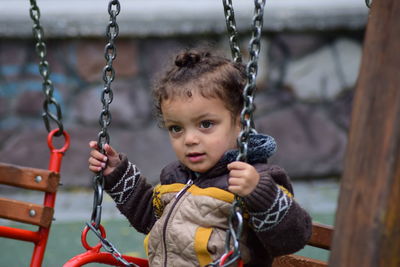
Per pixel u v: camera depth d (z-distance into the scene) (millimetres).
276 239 2512
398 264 2135
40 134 6828
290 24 6785
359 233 2164
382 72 2127
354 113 2203
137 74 6824
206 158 2699
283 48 6875
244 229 2660
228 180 2521
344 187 2217
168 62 3023
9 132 6809
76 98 6824
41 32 3027
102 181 2889
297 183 6879
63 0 6949
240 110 2771
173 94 2709
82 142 6844
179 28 6711
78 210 6125
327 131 6945
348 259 2189
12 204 3014
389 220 2115
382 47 2131
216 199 2656
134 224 3031
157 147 6883
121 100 6836
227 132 2715
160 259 2732
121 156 3008
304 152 6938
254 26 2422
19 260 5012
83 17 6734
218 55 2922
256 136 2764
